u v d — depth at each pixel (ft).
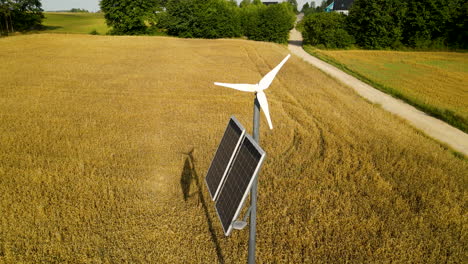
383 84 105.40
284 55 154.10
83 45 156.04
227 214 16.78
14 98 68.95
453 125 69.00
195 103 70.74
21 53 126.41
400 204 33.09
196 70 108.17
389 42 230.48
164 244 26.16
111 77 93.20
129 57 129.18
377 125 60.34
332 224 29.48
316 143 49.26
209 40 209.56
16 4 284.41
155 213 30.42
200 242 26.66
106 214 29.73
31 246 24.99
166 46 167.84
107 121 57.21
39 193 32.32
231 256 25.18
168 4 287.48
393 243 27.22
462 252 26.53
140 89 81.30
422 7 215.31
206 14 288.71
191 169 39.58
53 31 300.81
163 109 65.62
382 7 229.45
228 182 18.20
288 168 40.75
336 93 85.97
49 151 43.55
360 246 26.76
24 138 47.34
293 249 26.04
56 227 27.22
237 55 145.48
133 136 50.47
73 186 34.37
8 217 28.19
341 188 35.86
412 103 84.84
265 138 51.44
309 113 66.90
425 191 36.04
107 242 26.25
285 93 83.10
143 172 38.52
